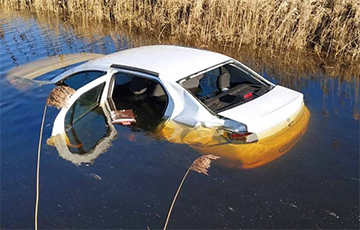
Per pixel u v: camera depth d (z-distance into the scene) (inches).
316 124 201.5
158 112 207.2
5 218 147.6
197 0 408.2
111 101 219.8
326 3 382.9
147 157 177.9
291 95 195.2
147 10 464.1
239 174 162.7
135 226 140.6
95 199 154.5
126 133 196.5
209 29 406.3
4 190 163.0
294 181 158.4
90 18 494.6
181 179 162.7
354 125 202.2
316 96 250.5
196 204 148.9
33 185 165.0
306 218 140.9
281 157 170.9
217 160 169.8
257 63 333.7
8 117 220.5
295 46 363.9
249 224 139.1
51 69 289.4
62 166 175.6
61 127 199.3
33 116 220.2
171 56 212.2
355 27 351.3
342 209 144.3
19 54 358.0
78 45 392.8
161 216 144.4
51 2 535.8
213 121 181.2
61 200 155.1
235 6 393.7
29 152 187.9
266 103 187.3
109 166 173.5
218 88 210.8
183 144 183.5
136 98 220.7
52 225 142.9
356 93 255.1
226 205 147.9
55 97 167.0
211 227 138.5
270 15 381.4
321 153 174.7
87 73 226.1
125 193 156.9
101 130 200.1
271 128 177.6
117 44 397.7
